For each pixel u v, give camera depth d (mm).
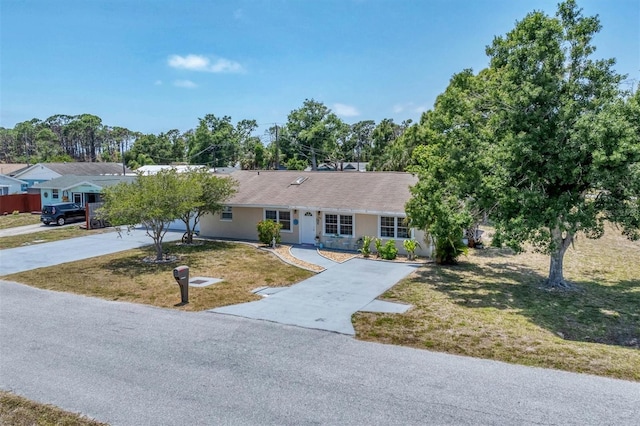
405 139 36906
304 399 6926
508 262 18250
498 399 6805
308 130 63781
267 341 9469
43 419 6508
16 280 15516
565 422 6145
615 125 10977
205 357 8633
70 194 35281
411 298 12938
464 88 15953
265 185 25359
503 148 12938
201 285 14594
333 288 14164
